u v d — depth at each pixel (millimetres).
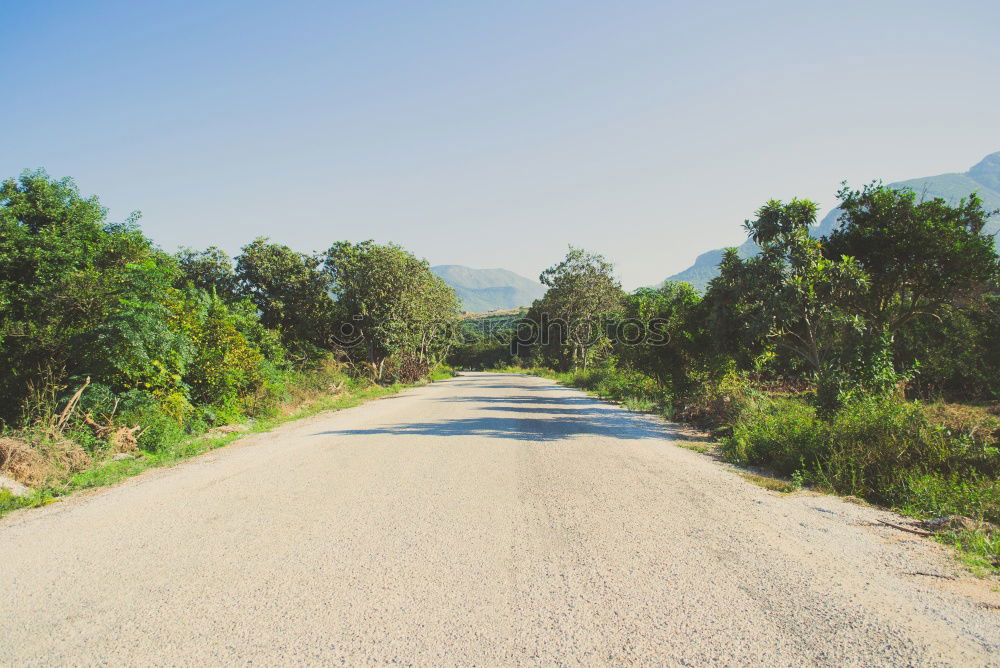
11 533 5062
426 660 2832
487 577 3902
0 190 14500
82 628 3199
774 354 14039
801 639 3025
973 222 14164
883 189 14891
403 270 33625
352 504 5848
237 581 3855
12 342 12445
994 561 4258
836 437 7566
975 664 2773
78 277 13133
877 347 10250
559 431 11555
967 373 17375
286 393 17172
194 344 12938
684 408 14023
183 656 2881
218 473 7570
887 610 3385
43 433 8094
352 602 3512
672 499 6016
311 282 33969
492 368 86125
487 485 6660
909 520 5426
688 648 2932
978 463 6703
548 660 2822
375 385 31125
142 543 4680
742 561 4195
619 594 3613
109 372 10766
